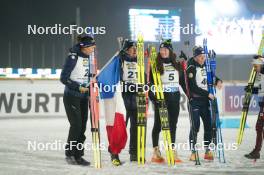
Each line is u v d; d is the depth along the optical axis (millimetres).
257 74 25328
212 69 24125
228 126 42188
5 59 72375
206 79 24312
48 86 47750
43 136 33844
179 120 47281
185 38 73500
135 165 22672
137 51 23188
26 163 23062
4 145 29141
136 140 23562
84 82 22656
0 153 26047
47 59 72500
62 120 45750
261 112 24156
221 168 22016
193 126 23562
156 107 23531
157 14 73062
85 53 22641
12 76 48938
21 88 46844
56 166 22250
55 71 49906
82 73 22562
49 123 42969
